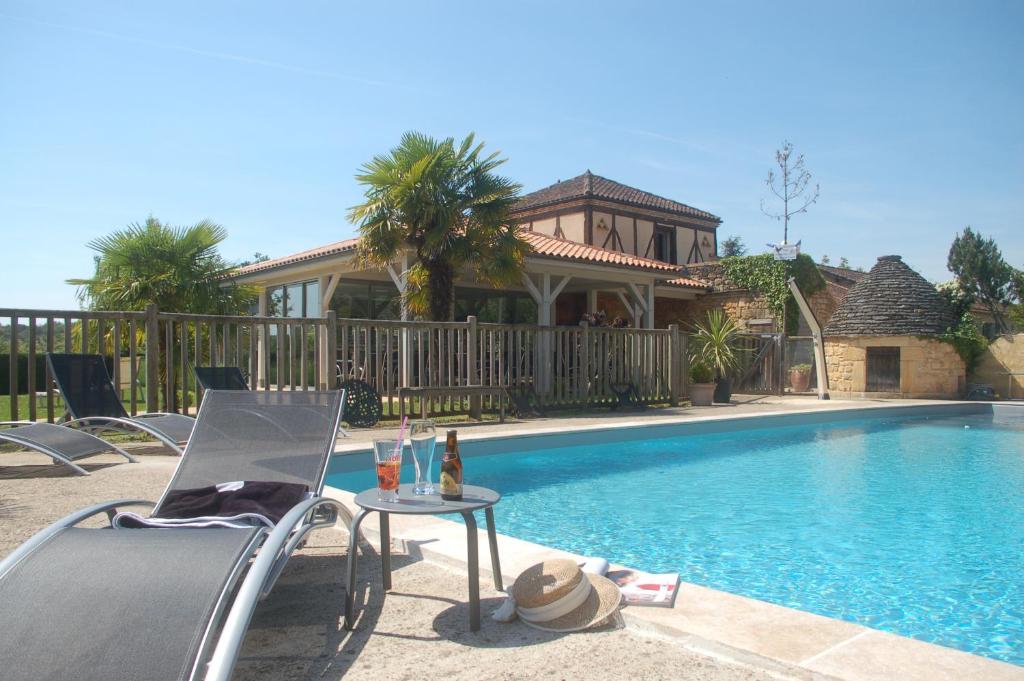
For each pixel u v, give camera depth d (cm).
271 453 392
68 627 191
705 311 2236
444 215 1227
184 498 350
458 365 1167
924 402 1592
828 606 390
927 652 253
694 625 281
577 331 1345
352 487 704
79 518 252
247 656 264
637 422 1087
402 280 1373
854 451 1002
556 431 959
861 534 547
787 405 1519
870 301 1841
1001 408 1581
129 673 180
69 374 732
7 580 205
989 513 617
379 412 1043
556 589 289
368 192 1283
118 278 1271
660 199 2780
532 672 246
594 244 2448
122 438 868
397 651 268
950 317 1830
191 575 208
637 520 594
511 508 640
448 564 379
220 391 428
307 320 1032
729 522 588
